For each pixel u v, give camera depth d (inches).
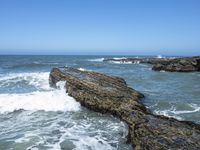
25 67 1750.7
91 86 553.9
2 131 372.5
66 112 488.4
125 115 416.5
